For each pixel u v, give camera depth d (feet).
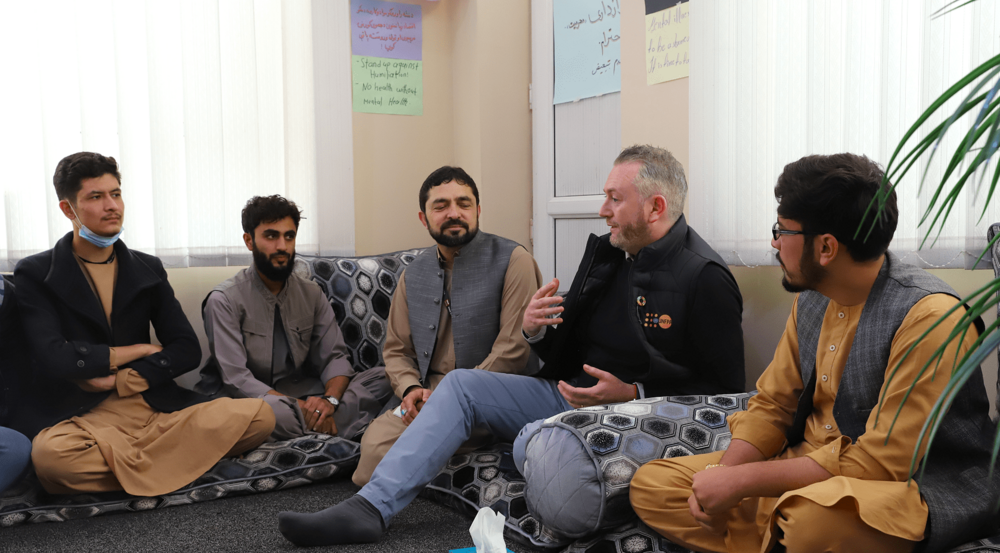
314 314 8.97
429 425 6.29
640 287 6.31
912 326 4.11
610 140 9.75
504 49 11.05
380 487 6.05
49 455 6.68
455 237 7.70
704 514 4.55
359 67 10.77
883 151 6.31
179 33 9.16
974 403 4.17
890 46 6.24
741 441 5.03
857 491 4.00
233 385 8.15
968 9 5.85
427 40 11.35
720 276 6.13
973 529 4.08
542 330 6.91
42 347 7.01
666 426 5.52
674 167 6.42
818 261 4.37
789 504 4.21
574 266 10.57
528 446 5.75
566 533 5.39
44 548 6.01
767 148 7.29
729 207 7.63
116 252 7.84
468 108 11.14
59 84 8.72
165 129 9.15
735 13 7.48
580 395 6.28
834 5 6.67
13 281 7.64
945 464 4.18
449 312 7.90
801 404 4.90
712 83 7.68
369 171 10.96
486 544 4.37
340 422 8.50
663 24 8.37
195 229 9.35
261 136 9.82
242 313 8.45
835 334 4.72
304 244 10.19
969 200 5.79
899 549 4.01
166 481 7.11
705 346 6.15
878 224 4.17
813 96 6.79
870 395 4.37
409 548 5.84
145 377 7.48
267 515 6.77
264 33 9.80
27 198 8.60
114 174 7.52
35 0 8.55
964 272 6.10
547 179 10.98
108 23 8.93
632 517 5.39
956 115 2.35
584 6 10.05
